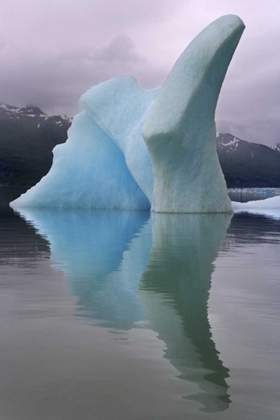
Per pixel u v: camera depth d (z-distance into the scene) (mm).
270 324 3154
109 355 2525
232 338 2844
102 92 21953
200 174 17859
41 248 7348
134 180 21438
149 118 17125
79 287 4348
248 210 20688
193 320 3238
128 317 3305
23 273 5117
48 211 18797
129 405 1958
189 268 5469
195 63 17219
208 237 9125
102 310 3494
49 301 3793
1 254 6660
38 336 2855
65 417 1863
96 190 21641
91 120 22969
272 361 2457
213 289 4297
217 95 17828
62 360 2455
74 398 2025
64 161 22141
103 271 5250
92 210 19672
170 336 2852
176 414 1888
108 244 7906
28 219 14234
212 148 17922
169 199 17953
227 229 10977
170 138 16734
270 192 61656
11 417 1865
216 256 6520
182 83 17234
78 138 22859
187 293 4109
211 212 18156
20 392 2080
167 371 2316
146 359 2471
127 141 20281
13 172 182500
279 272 5215
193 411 1910
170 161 17359
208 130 17719
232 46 17531
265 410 1925
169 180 17812
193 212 17953
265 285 4488
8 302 3756
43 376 2250
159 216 15719
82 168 21969
